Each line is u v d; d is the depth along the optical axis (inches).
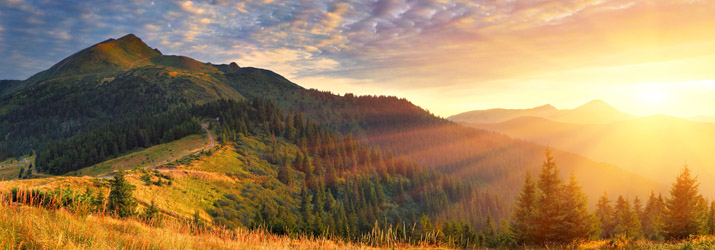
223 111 7514.8
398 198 5797.2
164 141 5728.3
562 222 1195.3
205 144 5305.1
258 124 7288.4
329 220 3208.7
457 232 2183.8
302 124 7721.5
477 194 6574.8
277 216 2967.5
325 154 6387.8
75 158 5452.8
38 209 493.0
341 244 858.1
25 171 5885.8
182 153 4798.2
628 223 2225.6
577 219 1173.7
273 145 5620.1
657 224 1771.7
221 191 3134.8
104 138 5984.3
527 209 1385.3
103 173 4220.0
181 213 2052.2
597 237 1210.0
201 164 3846.0
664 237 1674.5
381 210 4901.6
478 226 5305.1
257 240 695.1
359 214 4097.0
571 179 1253.7
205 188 3002.0
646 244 798.5
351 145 6747.1
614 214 2598.4
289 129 6929.1
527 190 1510.8
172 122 6766.7
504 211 5836.6
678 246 698.2
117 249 434.0
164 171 3026.6
